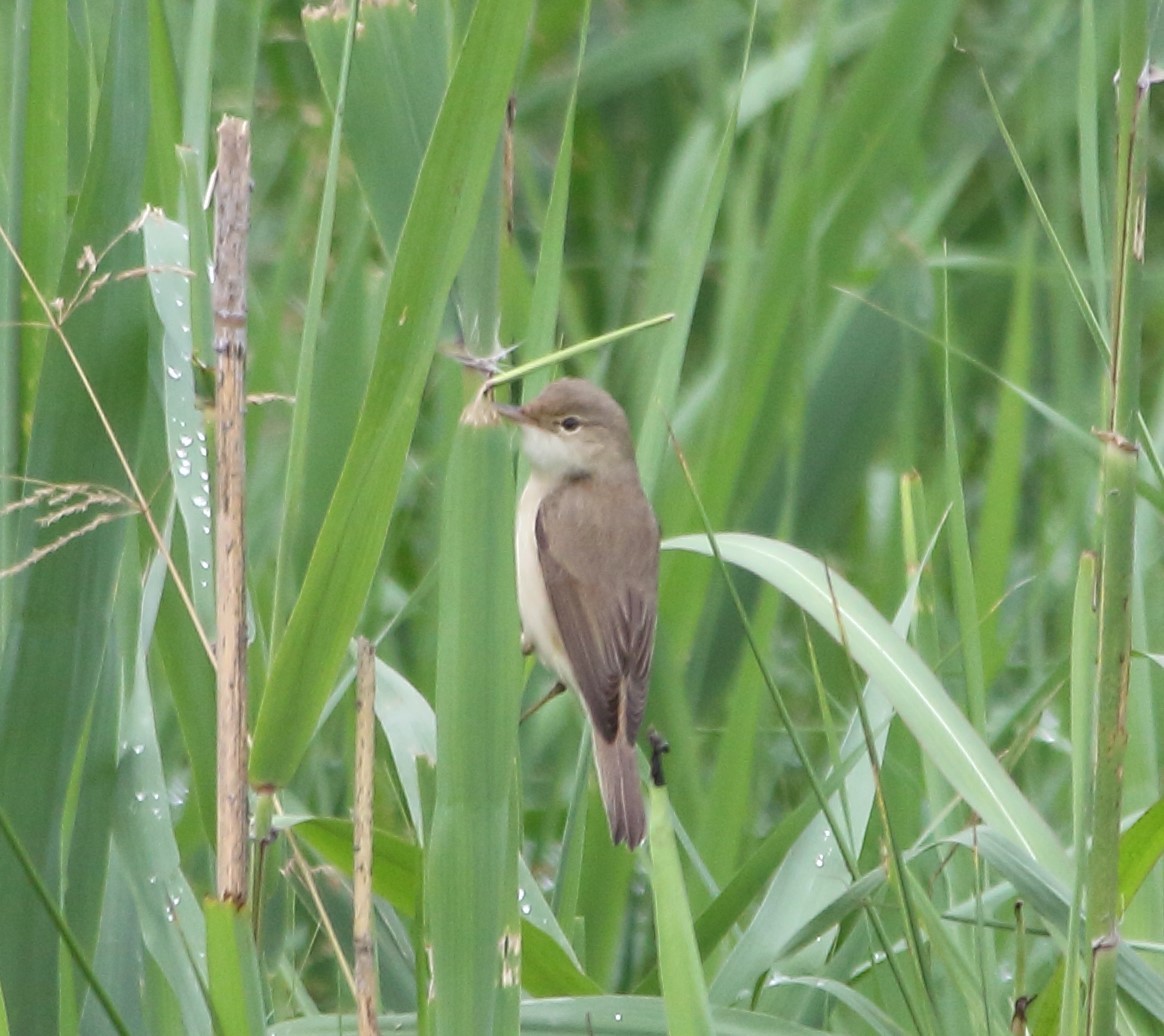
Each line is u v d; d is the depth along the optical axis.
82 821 6.28
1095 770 5.17
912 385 10.98
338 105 5.90
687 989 5.14
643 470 8.37
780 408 10.30
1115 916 5.19
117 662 6.33
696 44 13.19
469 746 5.37
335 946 6.68
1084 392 12.14
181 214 7.20
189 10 10.60
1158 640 9.94
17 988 6.10
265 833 5.74
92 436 6.18
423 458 12.02
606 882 8.55
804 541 10.98
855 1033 8.41
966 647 7.74
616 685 8.23
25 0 6.24
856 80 10.73
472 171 5.43
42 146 6.34
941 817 7.32
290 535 5.92
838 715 10.90
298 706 5.61
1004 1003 7.76
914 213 12.54
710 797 8.69
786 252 10.02
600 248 13.94
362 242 9.02
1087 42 6.26
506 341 9.17
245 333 5.33
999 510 10.17
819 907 7.46
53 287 6.43
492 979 5.49
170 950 6.24
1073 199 13.49
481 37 5.30
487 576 5.31
